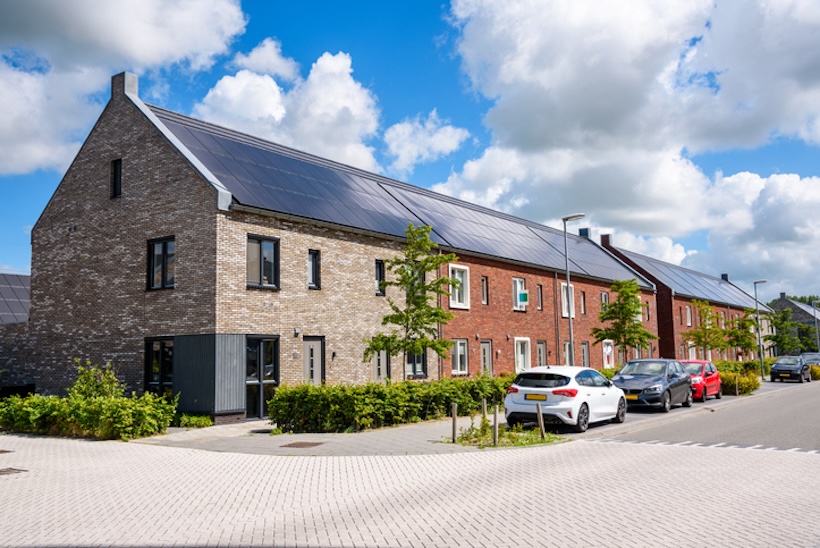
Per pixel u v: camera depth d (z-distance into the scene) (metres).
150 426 14.71
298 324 18.95
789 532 6.52
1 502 8.30
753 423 16.98
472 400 18.78
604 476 9.61
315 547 6.23
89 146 20.91
